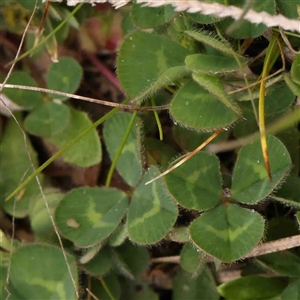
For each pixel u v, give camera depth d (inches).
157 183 10.5
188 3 9.8
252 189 10.2
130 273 10.9
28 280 10.7
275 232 10.6
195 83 10.2
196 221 10.2
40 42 11.1
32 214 11.1
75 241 10.7
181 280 11.1
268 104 10.4
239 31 10.2
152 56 10.4
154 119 11.1
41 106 11.4
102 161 11.4
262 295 10.5
